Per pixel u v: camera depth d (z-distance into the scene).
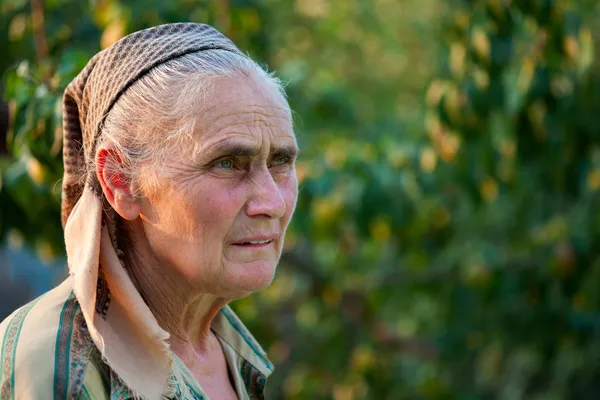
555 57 6.10
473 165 6.46
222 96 2.50
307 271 8.41
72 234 2.58
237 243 2.55
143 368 2.48
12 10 5.92
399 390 9.69
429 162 6.20
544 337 9.02
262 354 3.19
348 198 6.12
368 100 12.23
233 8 6.14
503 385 11.28
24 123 4.25
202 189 2.49
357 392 8.70
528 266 8.49
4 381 2.35
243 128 2.50
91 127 2.65
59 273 11.67
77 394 2.34
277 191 2.57
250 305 7.32
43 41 5.13
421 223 7.32
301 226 6.08
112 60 2.60
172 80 2.50
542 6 5.83
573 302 8.72
